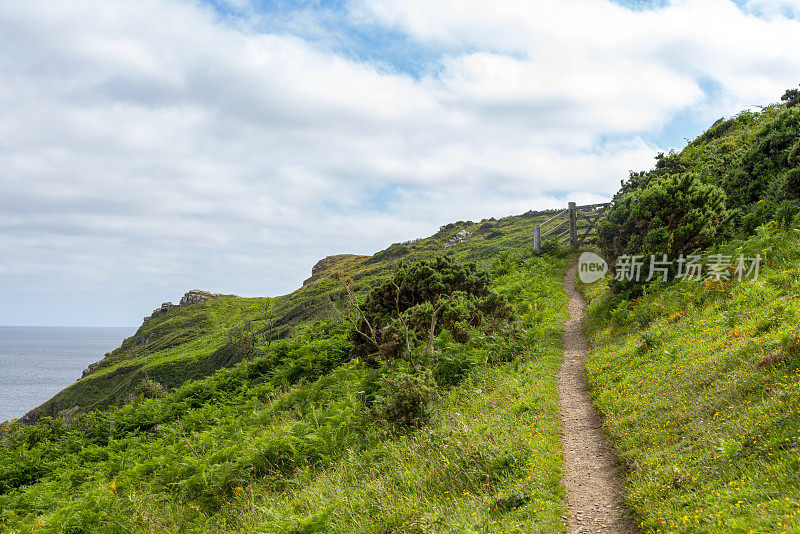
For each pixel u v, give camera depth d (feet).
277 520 25.30
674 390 30.35
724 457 20.25
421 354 51.62
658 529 18.04
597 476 25.50
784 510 14.83
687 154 98.27
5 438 74.08
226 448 40.32
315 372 71.26
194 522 31.32
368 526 23.54
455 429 31.91
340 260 457.68
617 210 65.31
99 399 235.61
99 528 32.76
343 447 37.73
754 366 26.37
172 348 293.23
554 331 65.00
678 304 49.49
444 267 69.62
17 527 38.11
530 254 124.98
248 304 405.39
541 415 34.53
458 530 20.20
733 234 58.29
